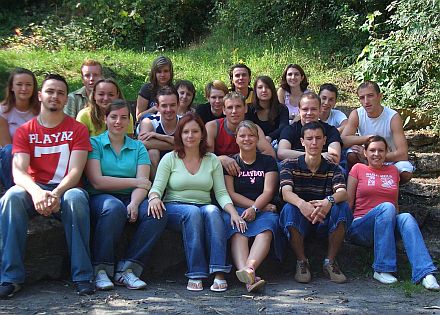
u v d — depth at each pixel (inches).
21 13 476.1
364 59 311.9
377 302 152.3
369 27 327.3
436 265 179.9
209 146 175.0
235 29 428.8
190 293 156.4
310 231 175.9
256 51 378.9
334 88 217.0
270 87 207.6
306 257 179.6
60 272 163.3
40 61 333.4
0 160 169.3
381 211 170.9
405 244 168.1
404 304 151.1
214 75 341.4
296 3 406.0
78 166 159.8
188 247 161.6
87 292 151.0
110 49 409.4
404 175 194.7
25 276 157.3
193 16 461.7
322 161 175.5
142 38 442.9
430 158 233.9
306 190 175.0
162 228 163.0
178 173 171.0
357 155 200.2
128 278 158.4
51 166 161.0
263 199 172.2
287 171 174.9
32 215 158.6
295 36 391.5
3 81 293.3
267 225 166.4
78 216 152.7
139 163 171.6
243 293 157.6
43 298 148.7
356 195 182.9
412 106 273.9
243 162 177.2
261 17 414.6
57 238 161.9
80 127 163.8
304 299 153.6
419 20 273.7
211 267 159.3
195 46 435.2
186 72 345.1
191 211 163.0
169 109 188.1
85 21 430.3
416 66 280.2
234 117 185.2
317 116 192.7
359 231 176.4
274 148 201.5
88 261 153.7
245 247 165.5
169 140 186.1
